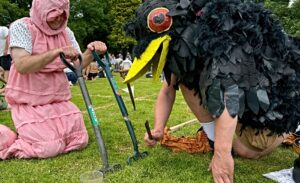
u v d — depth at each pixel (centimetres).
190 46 256
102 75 1520
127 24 276
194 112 306
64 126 368
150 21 260
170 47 262
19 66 346
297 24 1200
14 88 365
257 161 329
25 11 2552
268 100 260
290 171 300
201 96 274
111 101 721
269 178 289
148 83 1102
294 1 1652
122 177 290
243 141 311
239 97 252
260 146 304
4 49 776
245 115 273
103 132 441
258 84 260
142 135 427
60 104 378
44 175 308
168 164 318
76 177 300
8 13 2428
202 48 253
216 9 258
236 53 253
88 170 318
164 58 262
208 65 254
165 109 326
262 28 270
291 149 366
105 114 564
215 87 249
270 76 264
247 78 256
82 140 374
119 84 1093
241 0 271
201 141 351
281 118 271
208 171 302
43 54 338
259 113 267
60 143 358
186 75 272
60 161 342
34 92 365
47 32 362
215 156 258
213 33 254
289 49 278
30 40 354
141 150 366
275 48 271
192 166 312
